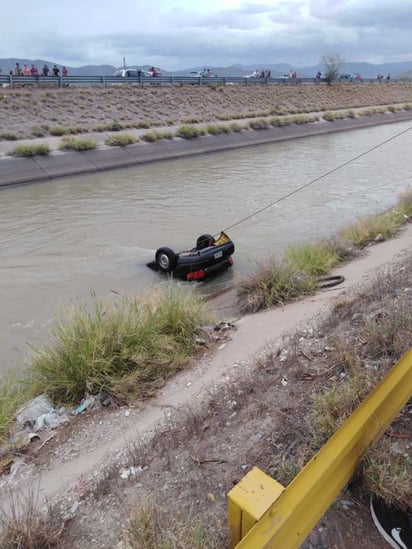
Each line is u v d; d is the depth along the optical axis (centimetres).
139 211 1370
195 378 441
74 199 1550
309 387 362
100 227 1206
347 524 229
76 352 446
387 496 231
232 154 2552
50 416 406
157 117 3156
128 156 2252
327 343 437
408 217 1103
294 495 196
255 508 185
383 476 235
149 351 476
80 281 849
